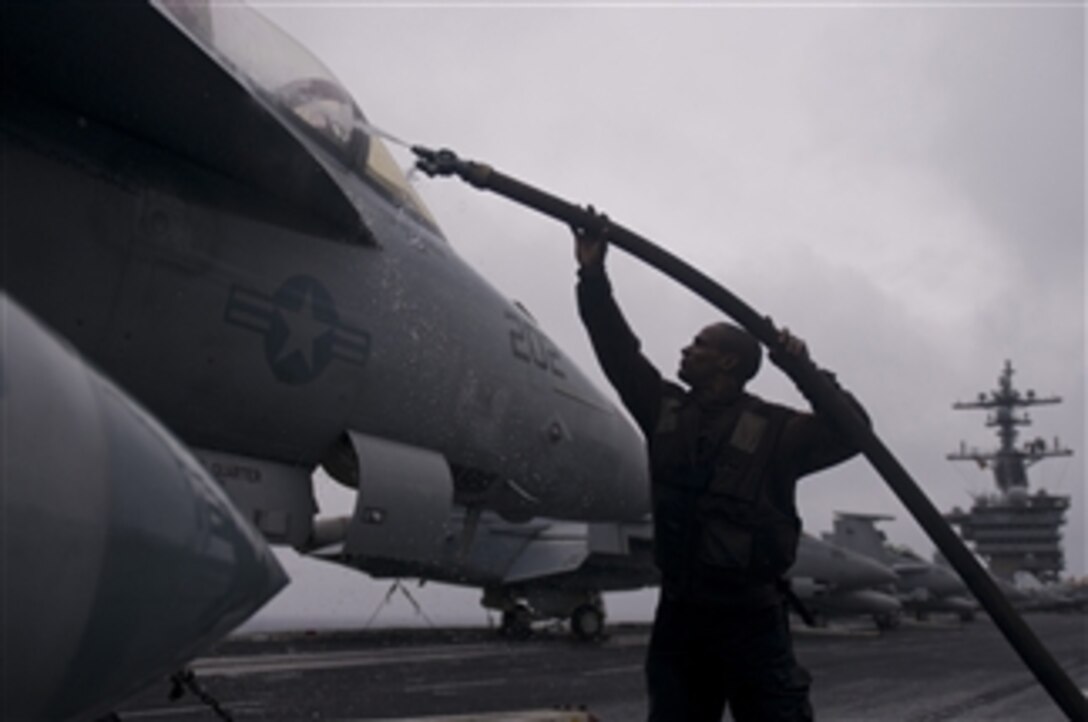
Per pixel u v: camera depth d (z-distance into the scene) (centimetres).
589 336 242
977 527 5812
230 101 454
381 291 589
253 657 1356
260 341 518
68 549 112
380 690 897
